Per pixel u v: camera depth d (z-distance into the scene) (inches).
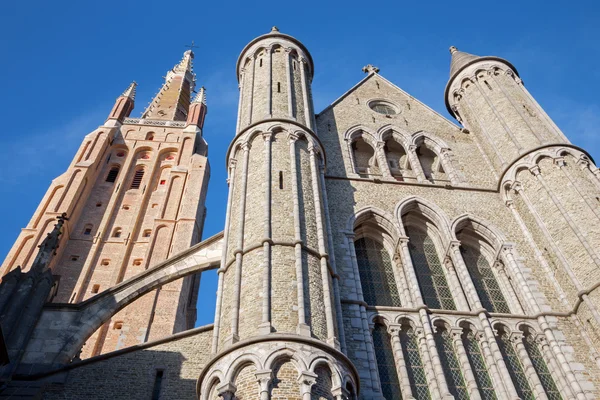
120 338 1943.9
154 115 3567.9
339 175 1435.8
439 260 1321.4
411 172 1578.5
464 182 1502.2
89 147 2832.2
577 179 1341.0
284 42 1717.5
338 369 865.5
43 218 2343.8
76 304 1160.2
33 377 1026.1
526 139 1487.5
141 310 2033.7
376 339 1105.4
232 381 838.5
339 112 1692.9
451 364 1082.1
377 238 1344.7
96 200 2615.7
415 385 1040.8
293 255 1040.8
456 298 1216.2
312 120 1529.3
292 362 848.9
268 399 797.2
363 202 1369.3
